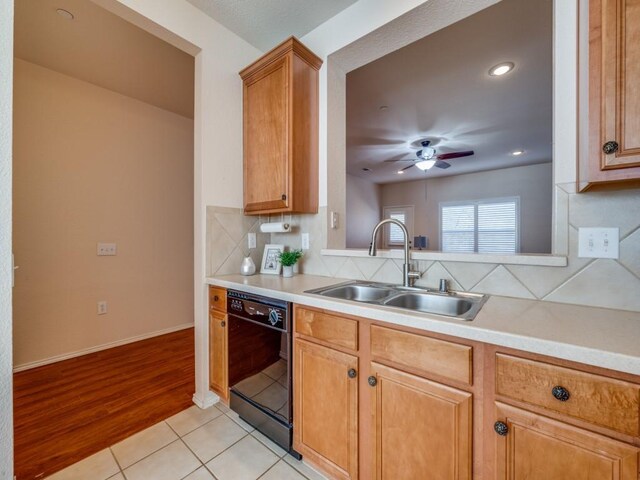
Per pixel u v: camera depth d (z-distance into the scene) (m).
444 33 2.00
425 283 1.49
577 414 0.71
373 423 1.08
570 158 1.12
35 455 1.42
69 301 2.56
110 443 1.51
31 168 2.36
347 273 1.82
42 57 2.28
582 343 0.71
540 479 0.76
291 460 1.40
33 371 2.30
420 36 1.74
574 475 0.71
